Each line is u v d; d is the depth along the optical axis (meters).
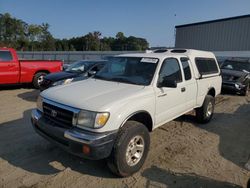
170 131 5.83
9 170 3.82
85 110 3.36
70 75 8.65
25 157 4.25
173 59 4.95
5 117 6.49
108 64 5.20
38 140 4.95
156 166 4.11
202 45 28.83
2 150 4.48
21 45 84.38
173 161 4.32
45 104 3.88
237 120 7.04
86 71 8.88
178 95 4.87
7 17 81.75
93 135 3.28
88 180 3.63
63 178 3.66
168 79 4.34
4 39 82.25
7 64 10.13
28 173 3.76
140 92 3.97
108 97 3.65
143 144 3.84
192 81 5.42
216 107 8.74
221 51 26.84
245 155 4.69
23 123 6.00
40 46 87.19
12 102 8.32
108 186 3.50
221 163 4.32
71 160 4.18
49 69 11.49
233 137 5.63
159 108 4.33
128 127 3.57
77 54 36.12
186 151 4.75
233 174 3.96
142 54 5.07
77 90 3.98
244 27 24.88
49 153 4.40
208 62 6.49
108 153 3.37
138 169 3.84
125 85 4.27
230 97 10.93
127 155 3.59
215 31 27.38
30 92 10.38
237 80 11.11
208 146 5.04
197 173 3.95
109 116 3.35
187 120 6.69
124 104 3.59
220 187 3.60
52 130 3.58
